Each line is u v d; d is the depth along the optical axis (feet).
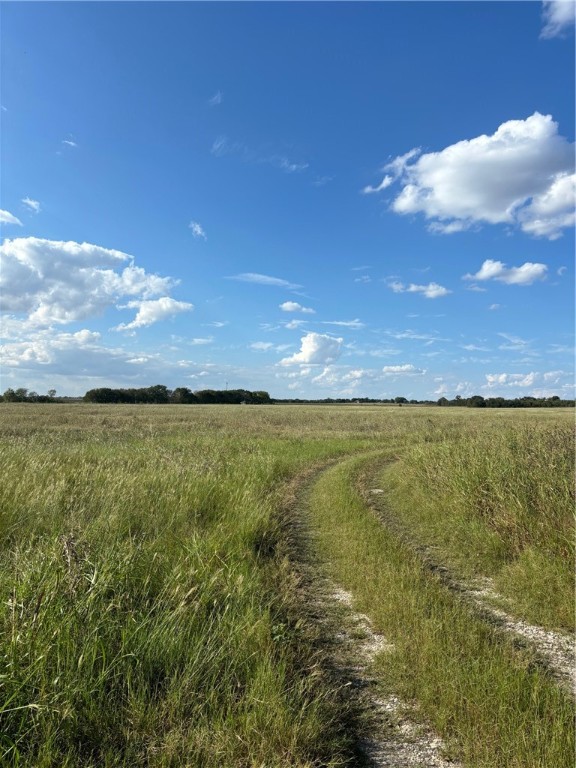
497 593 18.57
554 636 15.12
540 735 9.86
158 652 12.00
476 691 11.20
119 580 14.52
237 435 76.64
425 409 256.32
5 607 11.98
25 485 23.93
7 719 9.36
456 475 30.86
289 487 40.09
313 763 9.31
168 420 117.80
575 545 19.35
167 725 10.14
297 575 20.04
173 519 23.39
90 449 43.83
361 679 12.54
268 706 10.32
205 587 15.37
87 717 9.96
